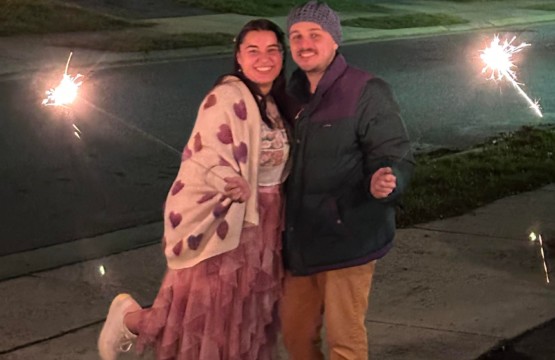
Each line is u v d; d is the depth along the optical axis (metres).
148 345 3.84
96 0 20.80
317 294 3.98
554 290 5.80
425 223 7.21
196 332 3.60
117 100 12.23
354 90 3.71
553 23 24.84
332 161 3.74
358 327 3.90
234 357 3.65
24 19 17.34
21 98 11.98
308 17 3.69
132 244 6.81
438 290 5.75
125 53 15.71
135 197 8.11
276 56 3.67
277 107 3.80
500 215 7.49
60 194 8.07
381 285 5.81
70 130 10.37
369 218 3.81
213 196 3.53
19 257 6.44
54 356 4.78
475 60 17.53
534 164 9.36
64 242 6.83
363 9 24.42
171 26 18.75
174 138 10.36
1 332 5.06
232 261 3.58
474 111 12.84
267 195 3.74
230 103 3.57
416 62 17.06
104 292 5.72
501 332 5.12
